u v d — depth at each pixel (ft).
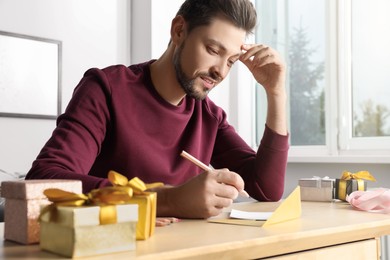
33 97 9.32
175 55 4.17
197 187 3.07
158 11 10.54
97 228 1.92
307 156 9.58
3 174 8.52
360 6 9.48
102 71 4.34
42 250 2.06
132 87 4.36
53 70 9.59
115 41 10.52
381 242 7.74
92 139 3.98
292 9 10.66
